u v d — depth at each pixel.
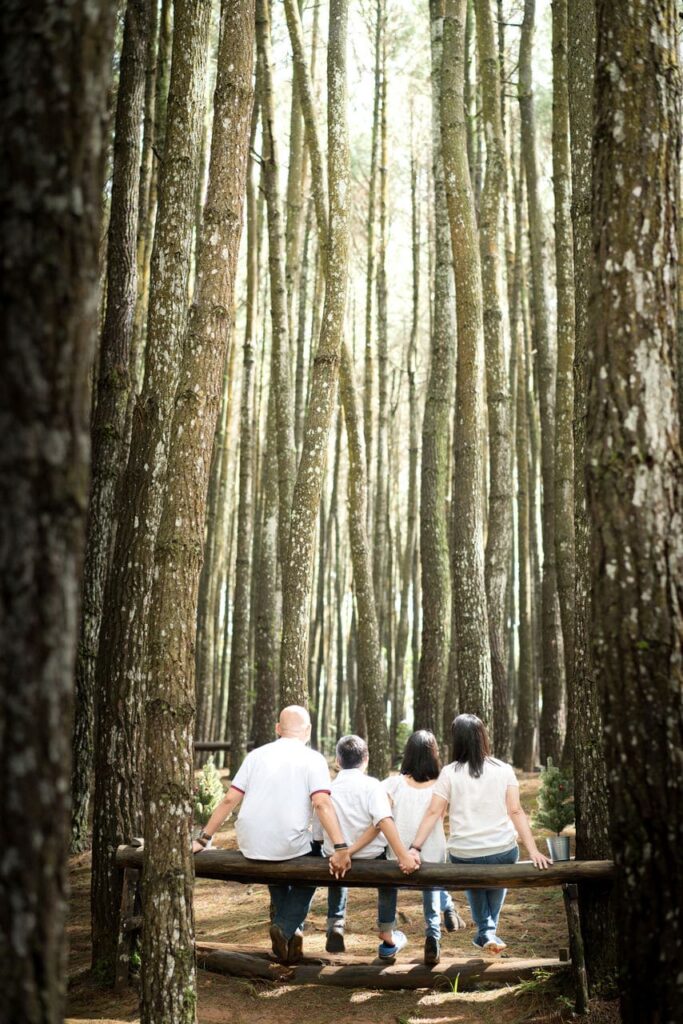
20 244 1.47
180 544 3.62
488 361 8.22
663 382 2.69
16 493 1.43
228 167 3.97
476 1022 3.71
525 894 6.03
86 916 6.08
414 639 17.52
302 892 4.29
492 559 8.76
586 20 4.76
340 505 22.77
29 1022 1.37
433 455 8.49
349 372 8.65
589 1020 3.57
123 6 9.90
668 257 2.74
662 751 2.53
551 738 10.57
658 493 2.64
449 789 4.26
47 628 1.43
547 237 14.31
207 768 8.55
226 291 3.90
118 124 6.62
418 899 6.07
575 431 4.46
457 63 6.61
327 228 7.21
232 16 4.07
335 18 7.57
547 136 15.02
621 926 2.57
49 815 1.42
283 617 6.67
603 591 2.64
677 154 2.81
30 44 1.51
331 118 7.32
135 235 6.95
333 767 13.22
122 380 7.14
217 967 4.42
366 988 4.22
